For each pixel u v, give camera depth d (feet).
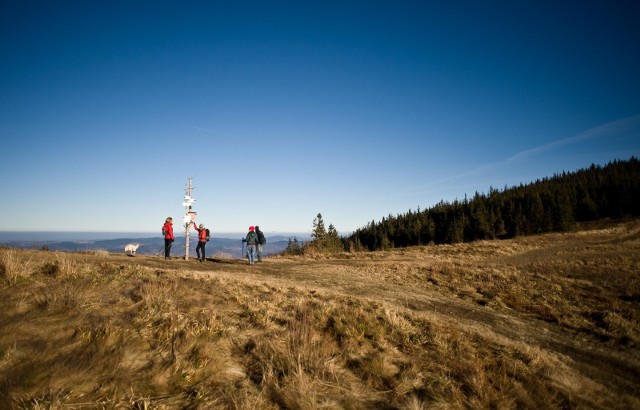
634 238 151.84
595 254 99.86
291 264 59.52
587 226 227.20
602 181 293.23
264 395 13.32
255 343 18.06
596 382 21.08
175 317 18.85
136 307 20.47
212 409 11.73
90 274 26.91
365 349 20.24
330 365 17.11
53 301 18.63
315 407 13.01
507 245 131.95
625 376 23.40
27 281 22.94
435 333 24.44
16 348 13.15
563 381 19.17
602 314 36.73
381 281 47.62
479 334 26.32
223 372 14.78
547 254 106.01
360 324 23.53
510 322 33.81
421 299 39.01
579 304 42.27
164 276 30.14
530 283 51.37
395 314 27.48
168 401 11.85
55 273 25.82
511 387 17.42
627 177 274.16
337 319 24.03
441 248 124.67
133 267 31.86
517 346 24.49
